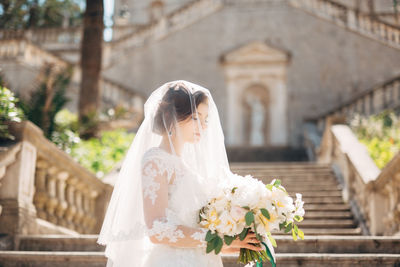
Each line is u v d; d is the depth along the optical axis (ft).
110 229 7.80
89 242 14.49
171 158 7.25
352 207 22.06
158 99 7.96
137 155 7.88
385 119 42.68
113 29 65.31
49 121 24.44
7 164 14.56
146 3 86.89
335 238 13.99
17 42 50.16
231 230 6.92
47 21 34.99
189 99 7.65
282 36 60.39
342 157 26.66
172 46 61.21
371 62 57.93
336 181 27.25
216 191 7.32
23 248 14.51
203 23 61.82
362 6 69.56
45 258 13.14
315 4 60.64
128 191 7.66
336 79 58.18
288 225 7.39
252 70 59.67
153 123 7.73
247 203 7.10
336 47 59.06
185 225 7.14
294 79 58.95
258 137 66.95
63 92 26.12
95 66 31.45
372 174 20.29
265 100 66.95
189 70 60.44
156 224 6.69
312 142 43.50
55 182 17.44
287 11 61.05
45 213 16.66
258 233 7.10
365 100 49.44
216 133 8.07
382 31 58.34
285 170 29.81
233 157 46.19
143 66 60.80
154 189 6.91
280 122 58.03
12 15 31.35
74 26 63.72
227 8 62.03
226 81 59.88
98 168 27.89
